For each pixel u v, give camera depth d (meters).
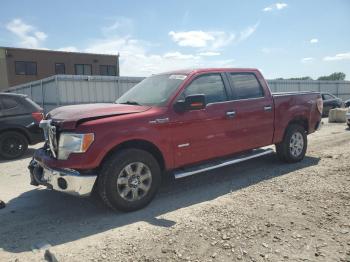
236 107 6.01
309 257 3.38
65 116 4.74
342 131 13.05
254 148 6.42
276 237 3.81
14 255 3.63
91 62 43.53
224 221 4.27
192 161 5.47
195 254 3.50
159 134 5.00
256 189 5.55
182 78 5.54
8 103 9.23
